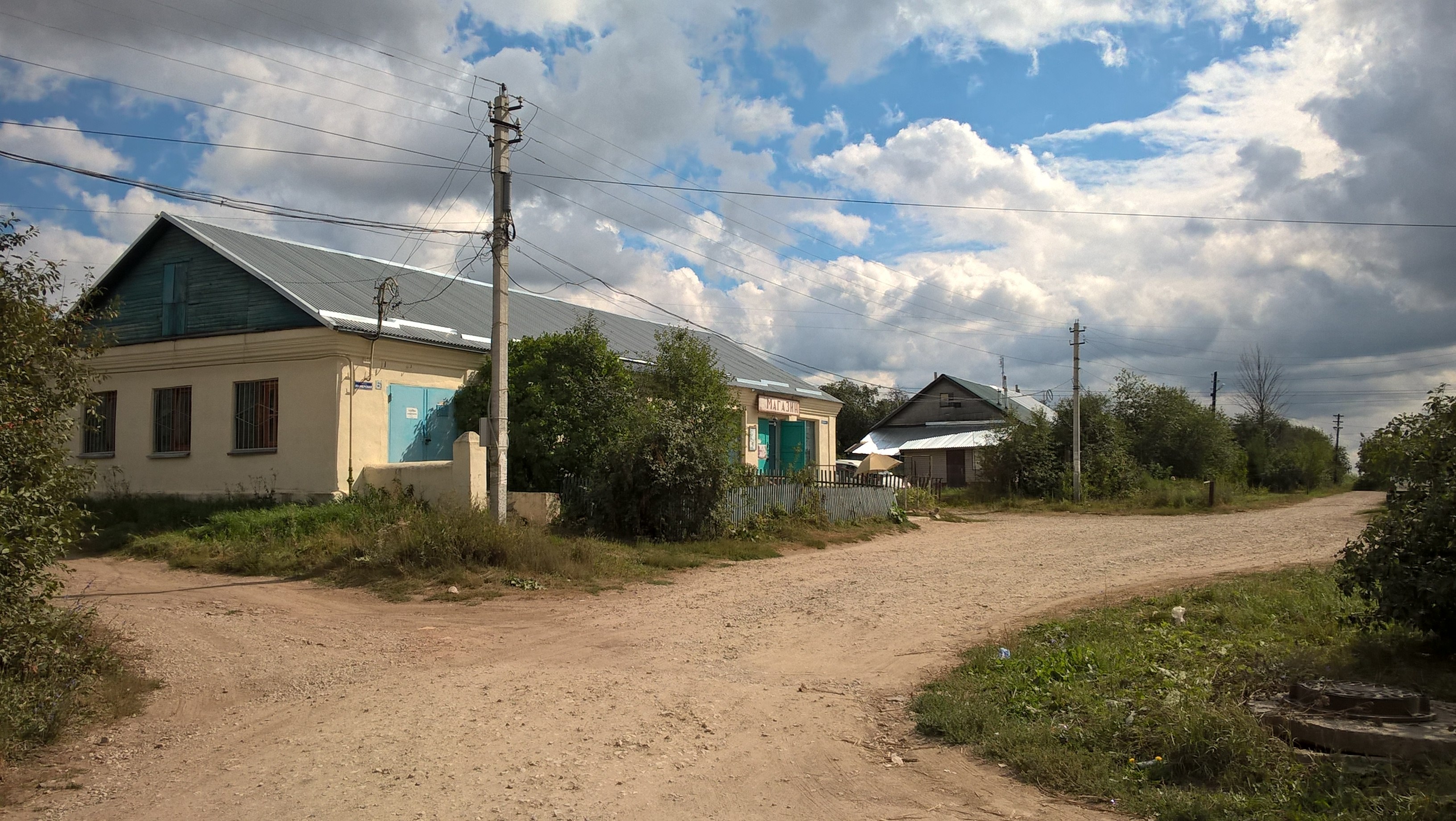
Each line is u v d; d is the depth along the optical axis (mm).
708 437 18562
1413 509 7844
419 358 20031
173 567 14789
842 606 11773
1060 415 40938
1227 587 11859
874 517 24844
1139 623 9711
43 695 6676
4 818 4914
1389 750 5250
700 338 34125
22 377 7340
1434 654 7758
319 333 18266
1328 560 15406
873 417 76688
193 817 4887
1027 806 5113
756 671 8367
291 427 18719
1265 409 66750
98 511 18984
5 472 6934
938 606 11680
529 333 24766
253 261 20172
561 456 18547
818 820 4887
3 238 7484
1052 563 16297
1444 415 7898
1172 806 4863
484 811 4887
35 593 9859
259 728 6625
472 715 6746
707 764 5738
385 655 9023
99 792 5324
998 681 7523
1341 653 7816
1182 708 5938
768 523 20094
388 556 13531
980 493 38844
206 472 19766
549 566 13852
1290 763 5301
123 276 21266
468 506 16547
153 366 20609
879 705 7254
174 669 8367
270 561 14297
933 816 4973
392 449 19234
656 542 17531
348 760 5758
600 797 5121
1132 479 38156
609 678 7949
